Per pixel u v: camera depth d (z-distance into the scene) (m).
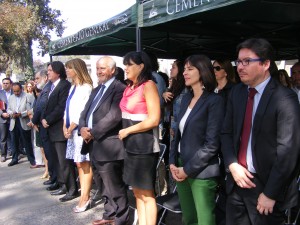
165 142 4.43
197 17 4.83
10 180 6.03
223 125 2.34
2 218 4.25
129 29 5.95
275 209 2.03
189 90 2.86
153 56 4.50
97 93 3.68
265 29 5.86
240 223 2.25
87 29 5.15
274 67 2.08
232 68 3.57
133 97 2.99
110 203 3.69
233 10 4.36
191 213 2.84
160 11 3.43
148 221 3.09
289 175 1.92
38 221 4.10
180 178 2.66
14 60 21.00
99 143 3.43
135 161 2.97
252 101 2.13
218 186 2.72
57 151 4.60
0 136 7.64
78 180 5.42
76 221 4.04
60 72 4.75
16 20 19.20
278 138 1.95
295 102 1.96
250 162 2.11
